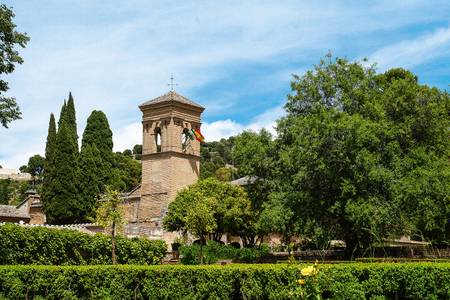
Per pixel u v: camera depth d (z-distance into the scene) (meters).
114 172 85.25
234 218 63.12
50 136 80.88
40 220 84.56
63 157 71.31
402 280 19.91
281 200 41.34
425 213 36.88
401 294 20.28
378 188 38.59
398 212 37.88
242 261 51.16
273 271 19.58
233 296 20.64
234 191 65.62
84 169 73.06
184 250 55.88
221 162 154.00
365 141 37.12
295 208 40.84
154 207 77.19
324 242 43.03
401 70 68.31
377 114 39.62
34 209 85.69
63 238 33.62
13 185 149.88
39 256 32.22
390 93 41.47
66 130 72.38
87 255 35.56
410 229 39.66
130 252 38.12
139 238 39.84
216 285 20.33
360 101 42.28
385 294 19.89
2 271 20.83
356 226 38.31
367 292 19.39
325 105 43.12
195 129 80.00
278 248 61.97
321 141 37.34
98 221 39.31
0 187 140.50
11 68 29.94
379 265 19.95
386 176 36.59
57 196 70.44
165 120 78.06
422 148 39.44
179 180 77.19
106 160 84.06
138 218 78.38
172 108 77.62
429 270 20.19
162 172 77.38
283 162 40.94
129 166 117.44
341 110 41.94
